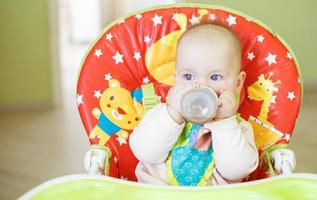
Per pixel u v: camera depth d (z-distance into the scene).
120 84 0.95
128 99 0.96
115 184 0.74
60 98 3.01
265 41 0.94
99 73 0.95
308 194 0.73
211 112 0.74
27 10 2.81
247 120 0.93
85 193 0.73
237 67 0.84
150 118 0.84
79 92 0.94
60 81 3.00
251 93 0.94
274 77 0.93
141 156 0.85
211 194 0.72
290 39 3.24
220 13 0.95
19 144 2.30
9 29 2.80
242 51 0.93
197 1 2.94
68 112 2.88
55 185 0.73
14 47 2.84
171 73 0.97
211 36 0.82
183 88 0.82
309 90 3.32
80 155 2.15
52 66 2.95
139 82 0.97
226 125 0.80
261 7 3.12
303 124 2.54
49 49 2.92
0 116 2.80
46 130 2.52
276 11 3.16
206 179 0.84
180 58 0.84
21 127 2.58
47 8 2.85
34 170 1.99
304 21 3.22
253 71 0.94
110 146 0.92
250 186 0.74
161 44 0.96
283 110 0.92
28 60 2.89
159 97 0.96
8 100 2.90
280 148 0.90
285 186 0.74
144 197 0.72
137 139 0.84
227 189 0.73
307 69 3.31
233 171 0.80
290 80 0.93
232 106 0.80
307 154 2.12
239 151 0.79
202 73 0.82
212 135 0.81
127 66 0.96
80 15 5.70
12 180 1.89
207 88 0.76
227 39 0.83
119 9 4.50
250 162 0.80
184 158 0.86
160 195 0.72
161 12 0.97
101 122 0.93
